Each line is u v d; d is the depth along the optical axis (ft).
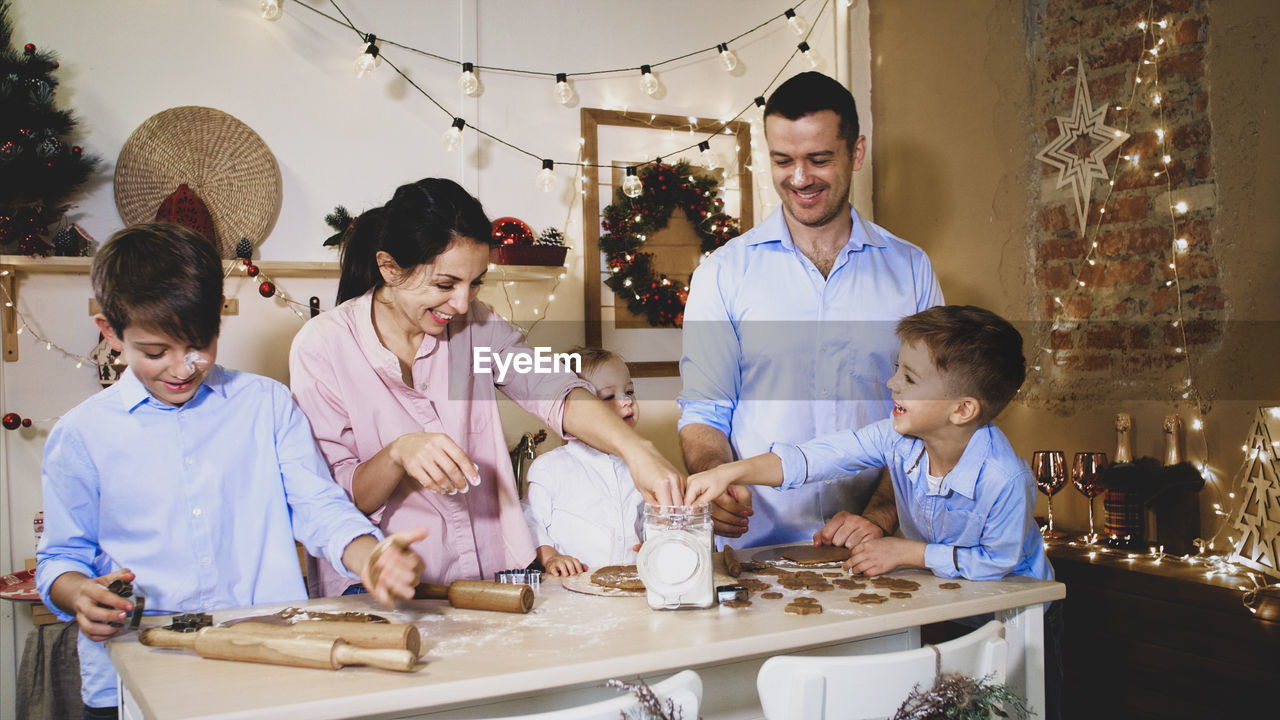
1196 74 7.50
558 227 10.54
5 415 8.26
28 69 8.11
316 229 9.54
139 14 8.89
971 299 9.71
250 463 4.67
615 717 3.08
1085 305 8.45
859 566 4.87
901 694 3.60
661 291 10.66
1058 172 8.70
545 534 7.47
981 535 4.91
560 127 10.55
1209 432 7.39
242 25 9.27
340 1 9.61
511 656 3.46
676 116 11.06
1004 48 9.25
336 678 3.24
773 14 11.62
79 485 4.32
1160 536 7.76
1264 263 6.98
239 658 3.44
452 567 5.25
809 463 5.14
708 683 4.12
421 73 9.95
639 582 4.53
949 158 9.98
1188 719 6.66
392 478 4.73
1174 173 7.66
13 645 8.38
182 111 8.96
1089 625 7.38
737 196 11.41
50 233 8.59
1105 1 8.22
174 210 8.70
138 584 4.41
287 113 9.44
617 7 10.84
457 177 10.10
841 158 5.99
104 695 4.37
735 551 5.46
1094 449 8.38
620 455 4.82
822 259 6.42
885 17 10.86
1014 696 3.76
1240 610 6.33
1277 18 6.87
